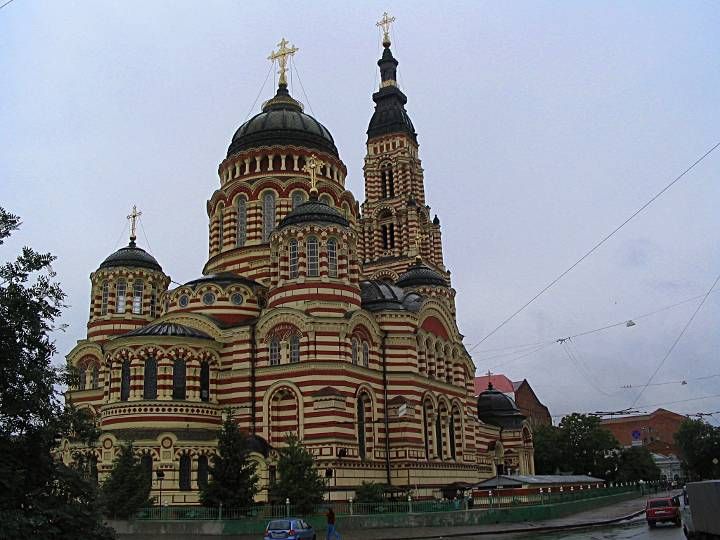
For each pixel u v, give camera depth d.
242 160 95.31
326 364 72.81
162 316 81.31
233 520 54.44
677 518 63.88
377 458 76.69
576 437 142.12
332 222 80.25
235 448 59.69
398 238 124.06
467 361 101.25
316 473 62.22
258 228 91.31
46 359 27.73
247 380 75.44
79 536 26.59
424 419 83.81
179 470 68.06
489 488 81.12
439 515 61.56
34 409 26.86
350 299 79.00
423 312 87.56
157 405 70.75
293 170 94.06
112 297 92.75
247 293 84.06
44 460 27.02
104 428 71.12
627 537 51.84
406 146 128.38
